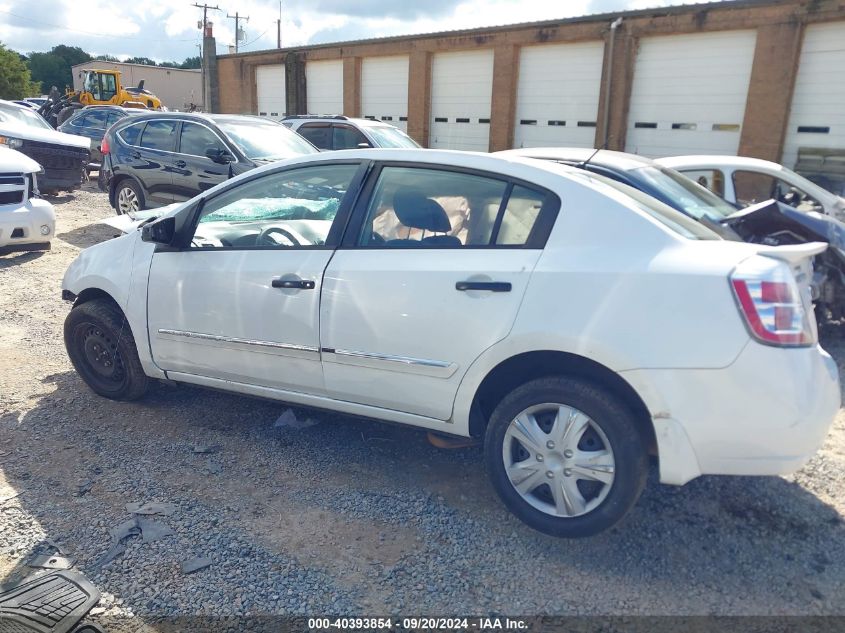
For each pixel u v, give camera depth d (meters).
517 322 2.93
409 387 3.26
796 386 2.62
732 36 15.12
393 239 3.35
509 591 2.74
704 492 3.51
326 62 24.75
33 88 76.75
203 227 3.96
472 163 3.27
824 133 14.28
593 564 2.92
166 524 3.09
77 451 3.75
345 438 4.03
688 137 16.19
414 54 21.27
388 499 3.38
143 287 4.04
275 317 3.56
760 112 14.77
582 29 17.27
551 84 18.52
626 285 2.77
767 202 5.92
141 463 3.64
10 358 5.07
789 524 3.24
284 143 9.63
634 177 5.66
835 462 3.85
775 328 2.62
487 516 3.26
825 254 5.93
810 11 13.75
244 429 4.11
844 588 2.80
